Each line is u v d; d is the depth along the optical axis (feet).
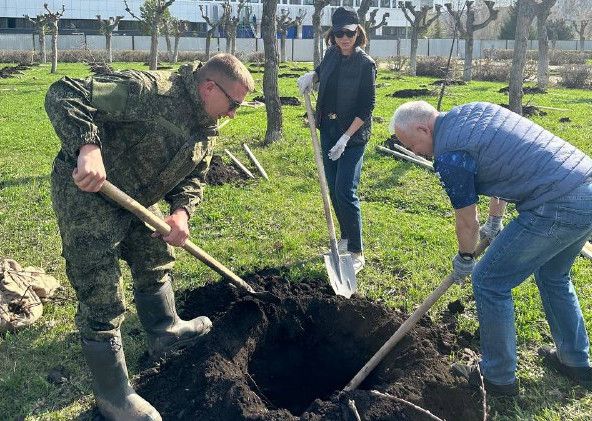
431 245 19.85
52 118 9.61
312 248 19.58
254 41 172.14
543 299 12.35
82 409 11.88
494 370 11.74
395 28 205.87
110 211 10.59
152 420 10.90
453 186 10.60
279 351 14.23
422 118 11.04
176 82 10.55
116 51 139.95
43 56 123.44
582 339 12.29
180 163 10.78
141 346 13.92
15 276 15.51
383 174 28.60
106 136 10.32
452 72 80.28
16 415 11.68
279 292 15.40
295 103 55.83
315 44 74.43
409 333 13.25
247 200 24.64
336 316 14.43
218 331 13.01
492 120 10.82
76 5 183.83
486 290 11.35
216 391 11.34
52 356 13.48
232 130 40.47
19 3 178.81
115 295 10.73
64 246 10.60
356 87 17.12
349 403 10.55
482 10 158.61
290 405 13.76
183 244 11.86
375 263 18.54
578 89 77.00
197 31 189.47
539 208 10.61
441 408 11.43
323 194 17.06
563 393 12.23
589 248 19.07
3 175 28.86
